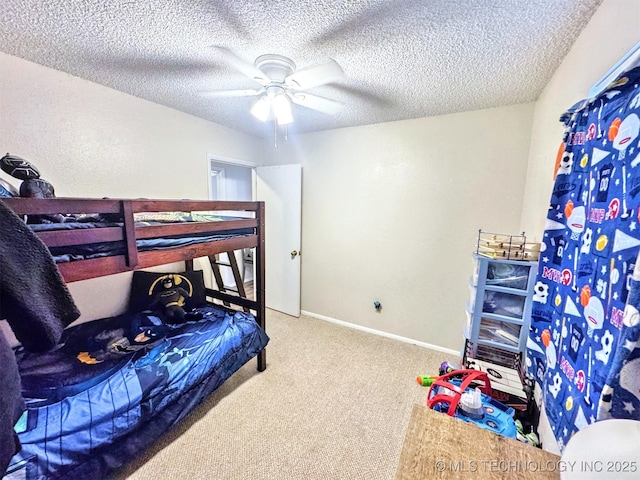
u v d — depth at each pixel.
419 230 2.65
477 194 2.37
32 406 1.23
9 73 1.60
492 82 1.78
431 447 0.71
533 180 1.96
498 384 1.50
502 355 1.77
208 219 1.89
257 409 1.87
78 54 1.57
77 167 1.93
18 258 0.72
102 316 2.17
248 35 1.34
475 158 2.34
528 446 0.70
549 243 1.24
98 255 1.23
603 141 0.89
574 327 0.99
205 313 2.28
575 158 1.09
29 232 0.75
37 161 1.75
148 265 1.43
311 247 3.33
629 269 0.71
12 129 1.64
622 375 0.63
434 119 2.46
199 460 1.49
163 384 1.52
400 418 1.82
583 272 0.96
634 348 0.61
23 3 1.12
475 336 1.77
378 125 2.72
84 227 1.18
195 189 2.73
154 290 2.32
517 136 2.17
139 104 2.24
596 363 0.81
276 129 3.07
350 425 1.75
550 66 1.54
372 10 1.15
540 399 1.30
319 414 1.83
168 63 1.66
